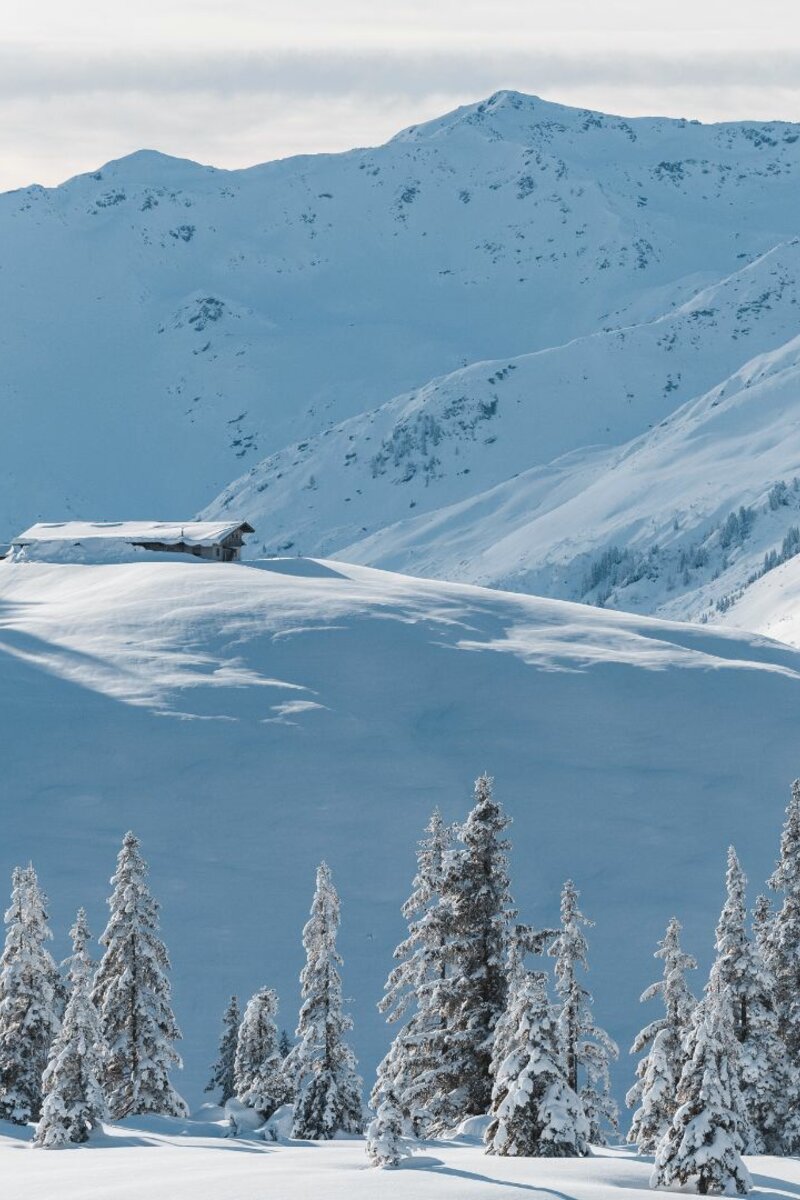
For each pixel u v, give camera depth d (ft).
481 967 434.30
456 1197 285.02
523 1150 359.87
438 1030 434.30
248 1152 398.21
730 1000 471.21
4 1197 307.17
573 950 469.16
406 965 443.32
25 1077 527.81
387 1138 334.85
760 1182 338.95
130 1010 553.23
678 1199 302.66
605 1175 325.62
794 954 497.05
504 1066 365.81
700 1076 326.65
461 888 437.17
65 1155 406.00
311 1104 475.31
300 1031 478.18
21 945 536.83
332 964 482.28
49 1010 535.19
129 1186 304.50
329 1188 292.61
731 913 479.41
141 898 561.43
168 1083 556.10
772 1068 473.67
